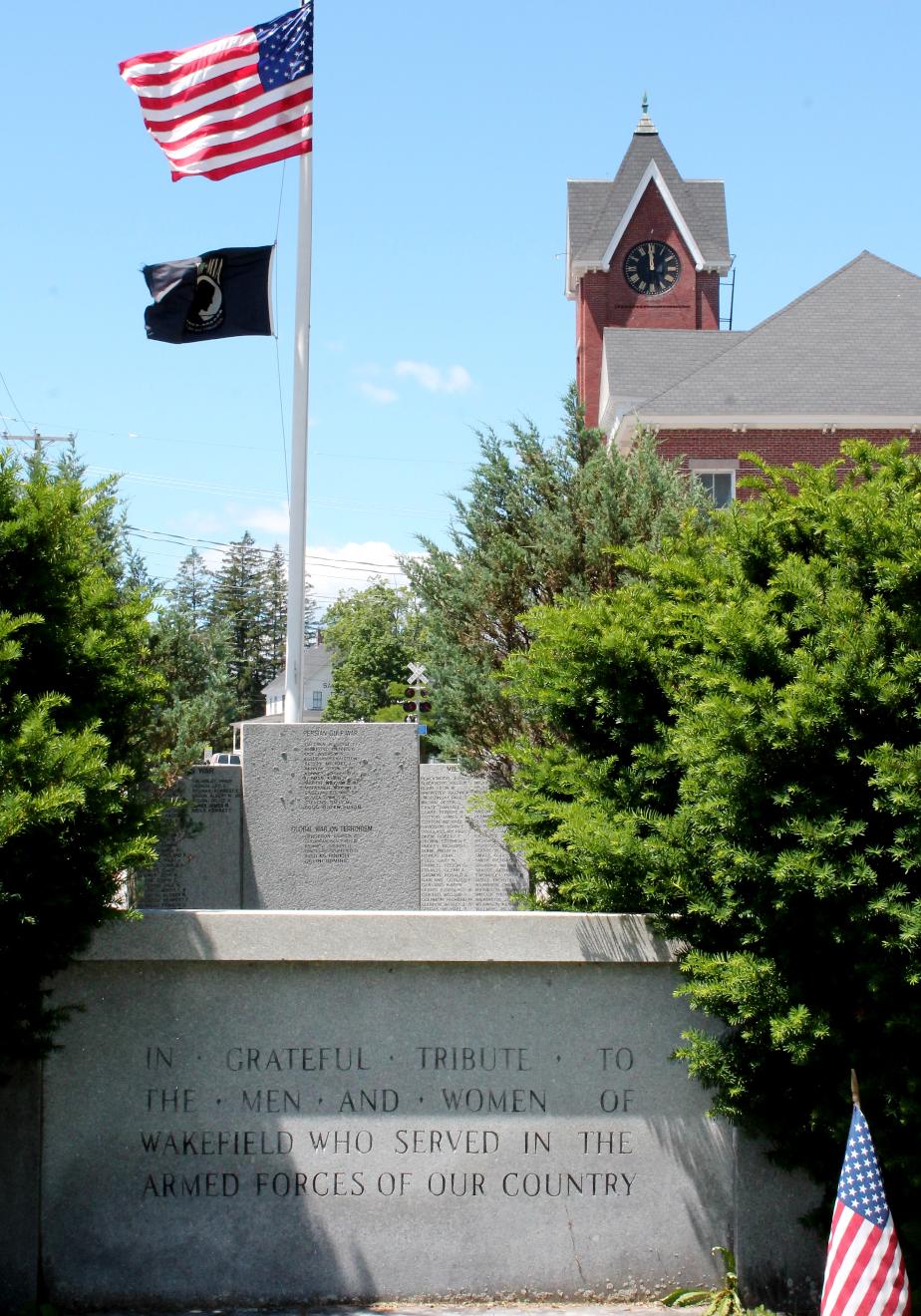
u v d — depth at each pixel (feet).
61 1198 20.42
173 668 40.78
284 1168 20.61
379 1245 20.56
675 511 42.73
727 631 19.21
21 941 18.78
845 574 19.71
